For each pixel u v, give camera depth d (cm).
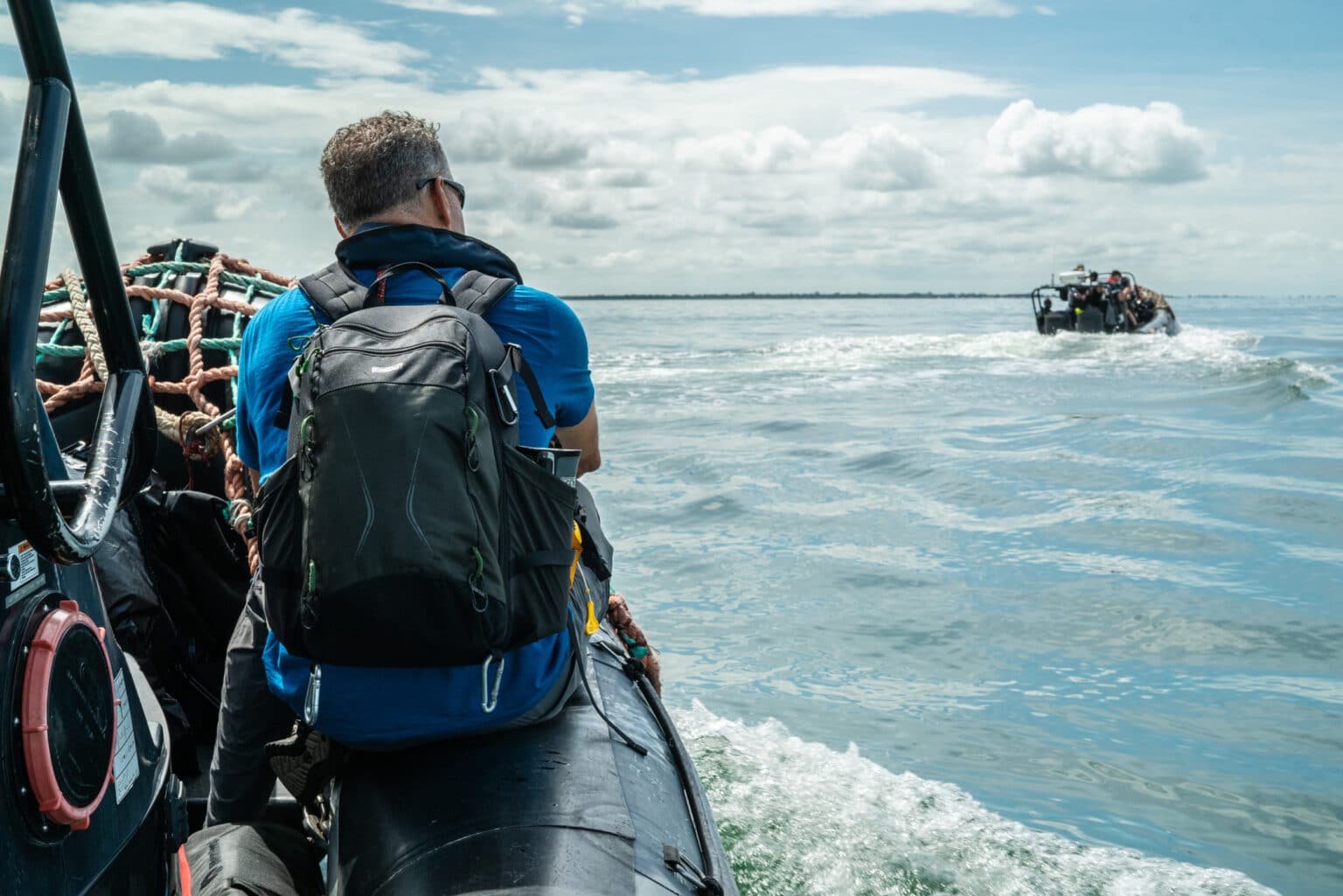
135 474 123
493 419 153
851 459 1075
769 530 782
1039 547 726
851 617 582
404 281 176
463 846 146
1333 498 860
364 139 184
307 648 152
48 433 113
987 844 336
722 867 163
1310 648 538
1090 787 395
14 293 88
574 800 154
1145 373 1866
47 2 95
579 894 138
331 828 168
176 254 296
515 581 155
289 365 173
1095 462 1039
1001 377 1875
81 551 96
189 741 231
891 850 328
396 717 158
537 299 177
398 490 142
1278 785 399
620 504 875
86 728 109
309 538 144
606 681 198
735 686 484
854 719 448
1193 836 359
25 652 101
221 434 257
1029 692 483
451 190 192
